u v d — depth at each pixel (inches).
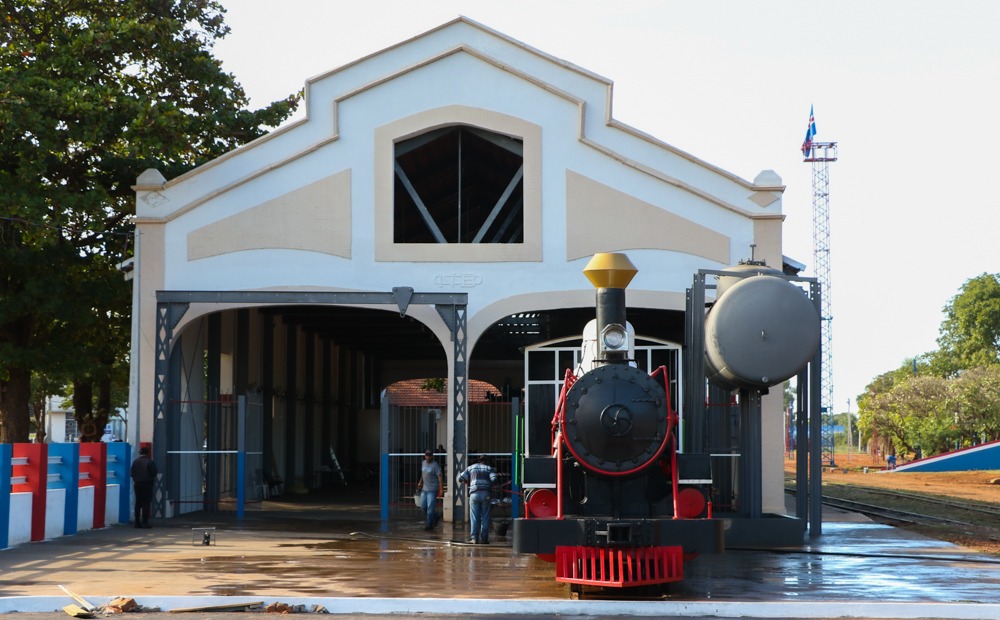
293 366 1284.4
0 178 932.0
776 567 577.6
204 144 1176.8
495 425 1509.6
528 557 617.9
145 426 869.2
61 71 1000.2
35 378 1820.9
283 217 894.4
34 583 501.4
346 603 437.7
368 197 895.1
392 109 899.4
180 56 1133.7
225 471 1072.2
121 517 834.8
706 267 879.7
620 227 885.8
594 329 554.6
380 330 1385.3
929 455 2600.9
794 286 558.3
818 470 745.0
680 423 649.6
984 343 3730.3
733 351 553.6
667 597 466.0
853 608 430.9
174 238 893.2
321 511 981.8
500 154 991.0
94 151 1053.2
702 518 470.6
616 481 485.1
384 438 880.3
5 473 641.6
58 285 999.0
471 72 900.6
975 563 597.6
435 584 505.0
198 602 439.5
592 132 901.2
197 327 997.8
